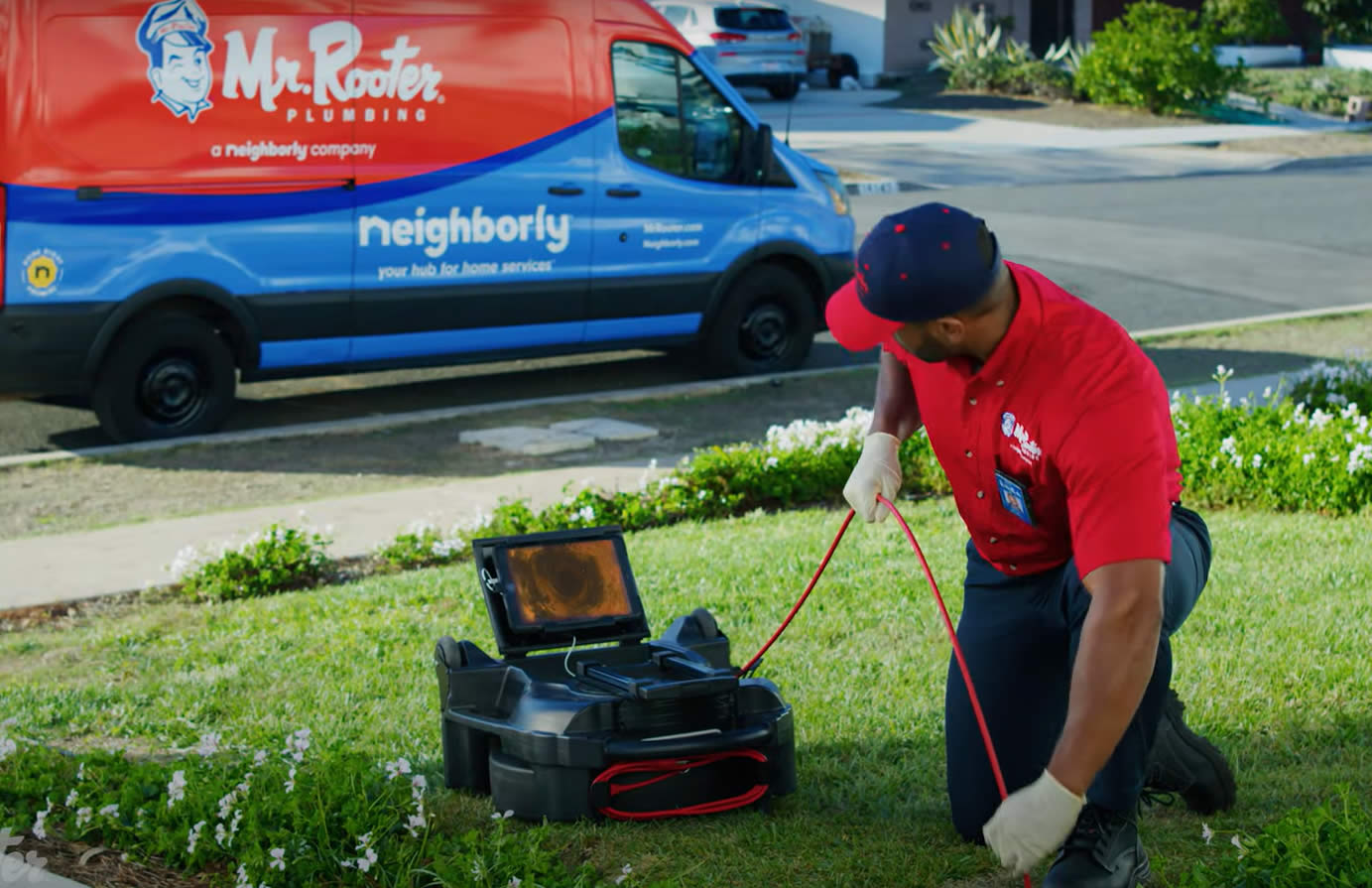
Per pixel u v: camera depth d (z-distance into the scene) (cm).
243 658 577
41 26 888
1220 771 390
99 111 908
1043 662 361
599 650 425
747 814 404
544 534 441
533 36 1044
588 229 1088
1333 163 2838
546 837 382
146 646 608
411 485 887
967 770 372
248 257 966
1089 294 1549
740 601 621
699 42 3331
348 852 367
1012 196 2275
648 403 1112
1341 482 758
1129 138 2978
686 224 1134
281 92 958
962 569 662
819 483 849
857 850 378
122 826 382
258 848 356
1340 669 505
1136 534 284
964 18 3719
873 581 645
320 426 1027
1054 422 298
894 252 286
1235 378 1162
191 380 991
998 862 370
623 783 395
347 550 754
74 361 927
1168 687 336
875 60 3788
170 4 920
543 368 1251
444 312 1041
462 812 404
